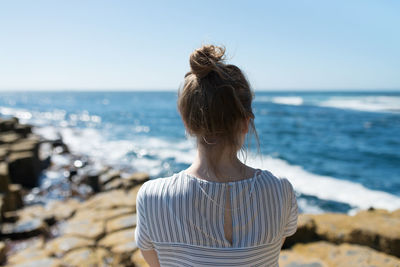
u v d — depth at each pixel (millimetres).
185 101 872
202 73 858
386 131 23078
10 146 11188
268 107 51156
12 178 9828
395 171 11789
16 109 61938
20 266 3992
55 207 6934
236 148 873
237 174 887
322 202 8523
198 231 822
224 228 833
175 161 14344
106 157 15469
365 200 8633
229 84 834
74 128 28688
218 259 814
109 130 27109
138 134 24328
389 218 3311
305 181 10422
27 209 6824
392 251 2889
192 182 850
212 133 847
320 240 3170
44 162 12453
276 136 21578
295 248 3074
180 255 840
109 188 8555
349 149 16531
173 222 833
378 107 44219
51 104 84188
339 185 9938
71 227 5105
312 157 14508
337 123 28484
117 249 4160
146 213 871
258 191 874
